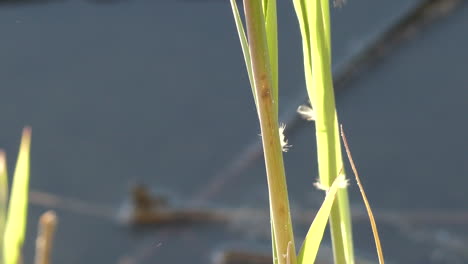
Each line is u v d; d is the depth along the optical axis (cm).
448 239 298
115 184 334
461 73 388
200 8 437
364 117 371
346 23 423
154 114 376
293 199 320
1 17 433
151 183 334
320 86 97
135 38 421
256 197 325
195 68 400
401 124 364
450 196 321
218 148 354
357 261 290
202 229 309
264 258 294
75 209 319
